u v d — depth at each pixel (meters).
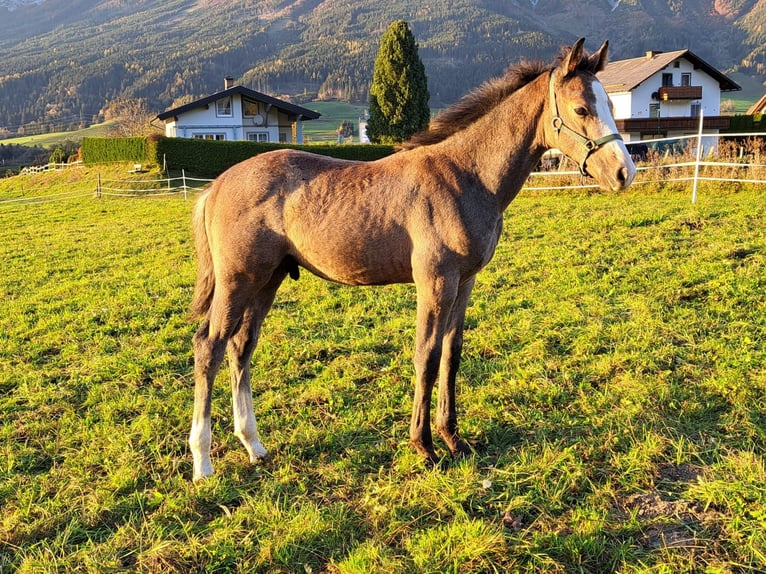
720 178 12.89
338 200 3.65
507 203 3.73
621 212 11.19
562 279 7.34
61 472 3.90
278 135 39.59
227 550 3.07
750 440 3.72
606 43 3.48
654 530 3.09
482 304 6.70
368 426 4.29
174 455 4.10
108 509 3.49
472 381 4.91
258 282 3.81
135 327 6.82
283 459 3.93
